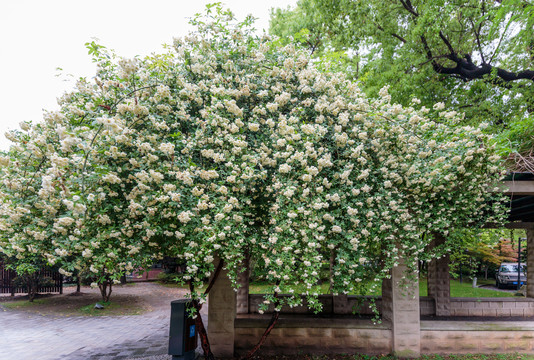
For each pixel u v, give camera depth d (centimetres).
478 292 1277
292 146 378
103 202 334
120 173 356
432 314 795
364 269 461
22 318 958
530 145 528
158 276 1931
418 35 952
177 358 489
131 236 358
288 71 430
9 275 1352
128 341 704
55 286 1345
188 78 421
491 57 1037
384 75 1092
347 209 390
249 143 409
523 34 777
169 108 382
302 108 409
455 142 450
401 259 563
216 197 362
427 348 568
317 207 355
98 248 328
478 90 1095
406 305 564
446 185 460
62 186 291
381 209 406
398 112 439
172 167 351
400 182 437
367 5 1075
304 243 383
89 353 613
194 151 392
